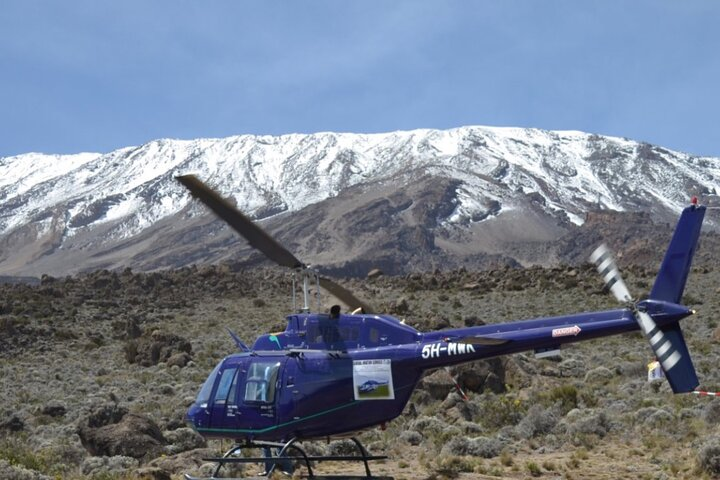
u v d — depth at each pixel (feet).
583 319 69.51
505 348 69.82
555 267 370.12
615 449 89.81
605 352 176.35
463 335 70.33
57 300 341.41
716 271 357.82
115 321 295.28
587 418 98.89
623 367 141.59
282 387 70.03
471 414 112.88
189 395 146.92
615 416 103.81
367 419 69.56
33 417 134.10
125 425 96.12
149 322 302.25
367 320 71.10
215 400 71.87
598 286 309.83
